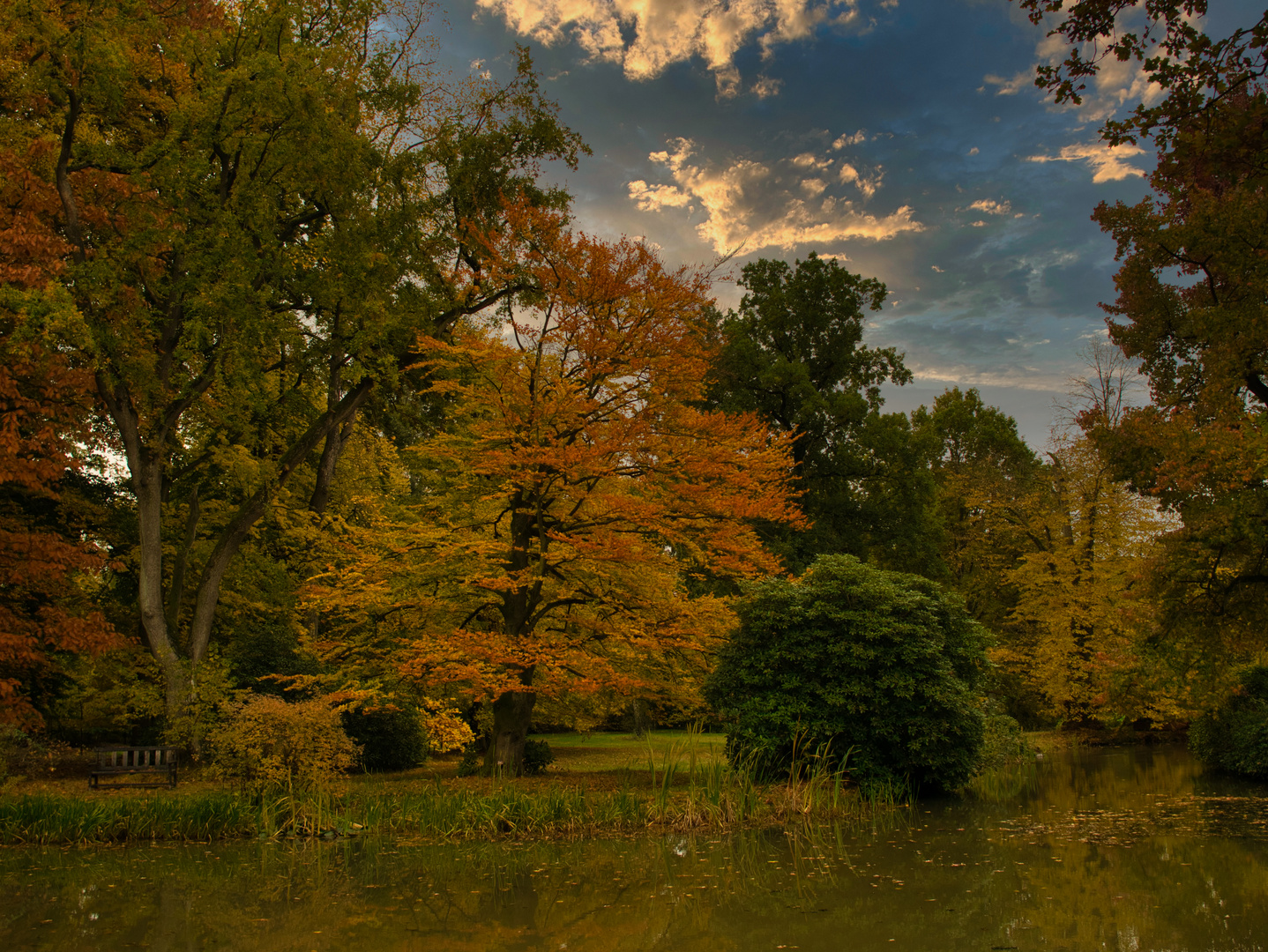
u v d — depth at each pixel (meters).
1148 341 13.33
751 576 13.91
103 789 12.21
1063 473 27.14
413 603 14.70
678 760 16.31
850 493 29.61
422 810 10.65
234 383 15.61
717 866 8.79
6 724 13.82
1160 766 18.44
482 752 21.39
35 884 7.91
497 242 14.34
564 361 14.25
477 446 14.18
